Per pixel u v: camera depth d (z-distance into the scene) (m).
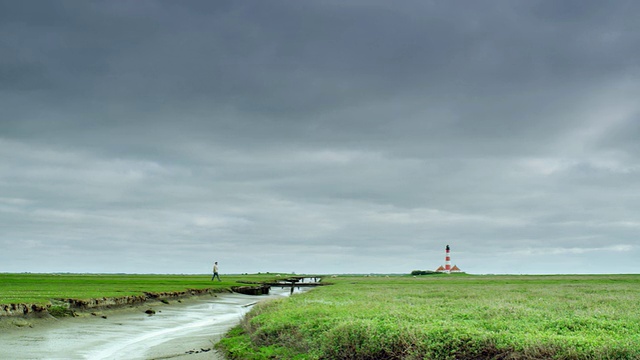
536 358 14.76
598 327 19.92
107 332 29.70
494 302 33.16
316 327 21.30
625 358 14.14
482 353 15.83
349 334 18.31
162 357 21.75
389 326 18.86
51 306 34.12
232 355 21.17
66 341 25.64
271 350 20.70
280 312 27.31
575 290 52.03
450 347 16.31
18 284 61.50
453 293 46.78
